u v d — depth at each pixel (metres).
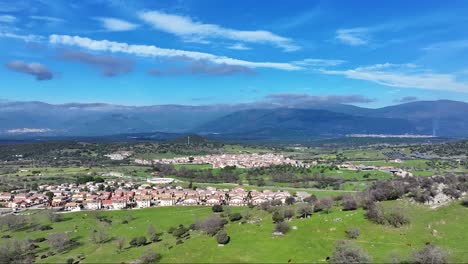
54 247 199.75
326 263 139.62
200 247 169.00
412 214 195.38
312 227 185.88
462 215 187.50
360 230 176.75
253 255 149.25
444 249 151.25
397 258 140.62
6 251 188.25
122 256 173.12
